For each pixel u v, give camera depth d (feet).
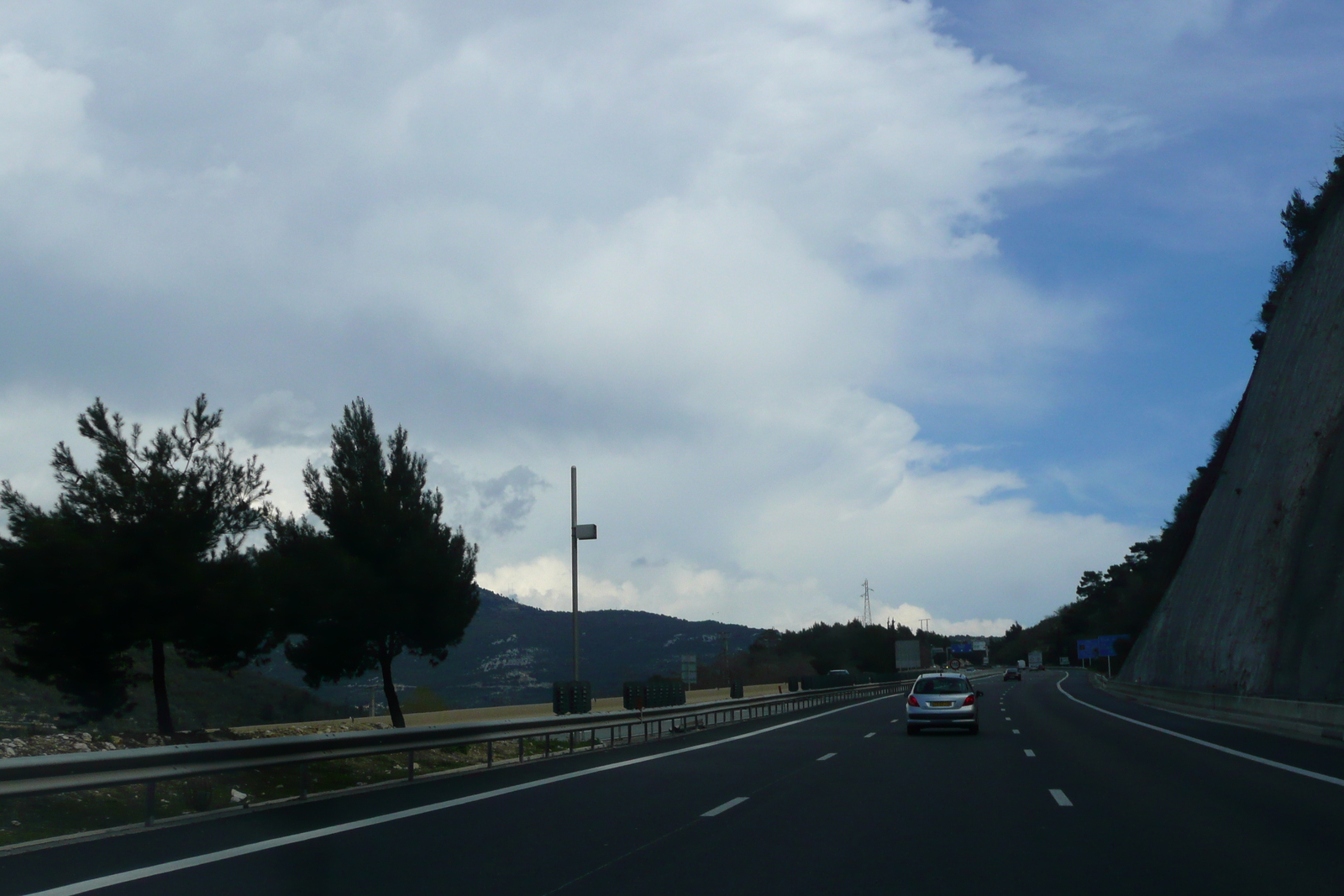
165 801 52.16
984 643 638.12
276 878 30.07
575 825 40.86
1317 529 133.80
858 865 32.01
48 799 47.73
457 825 40.93
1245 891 27.84
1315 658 121.60
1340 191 167.22
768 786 55.47
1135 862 32.19
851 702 205.67
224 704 133.59
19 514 66.74
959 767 65.46
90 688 67.82
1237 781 55.62
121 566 66.85
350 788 55.88
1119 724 112.78
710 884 29.17
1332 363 149.79
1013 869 31.14
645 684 126.82
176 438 71.15
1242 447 189.16
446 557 100.32
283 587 76.59
